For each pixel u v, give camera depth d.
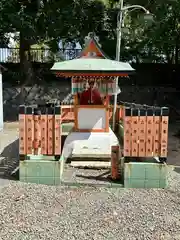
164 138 5.97
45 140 6.05
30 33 13.20
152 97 16.39
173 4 12.69
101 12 13.15
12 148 8.91
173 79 17.83
